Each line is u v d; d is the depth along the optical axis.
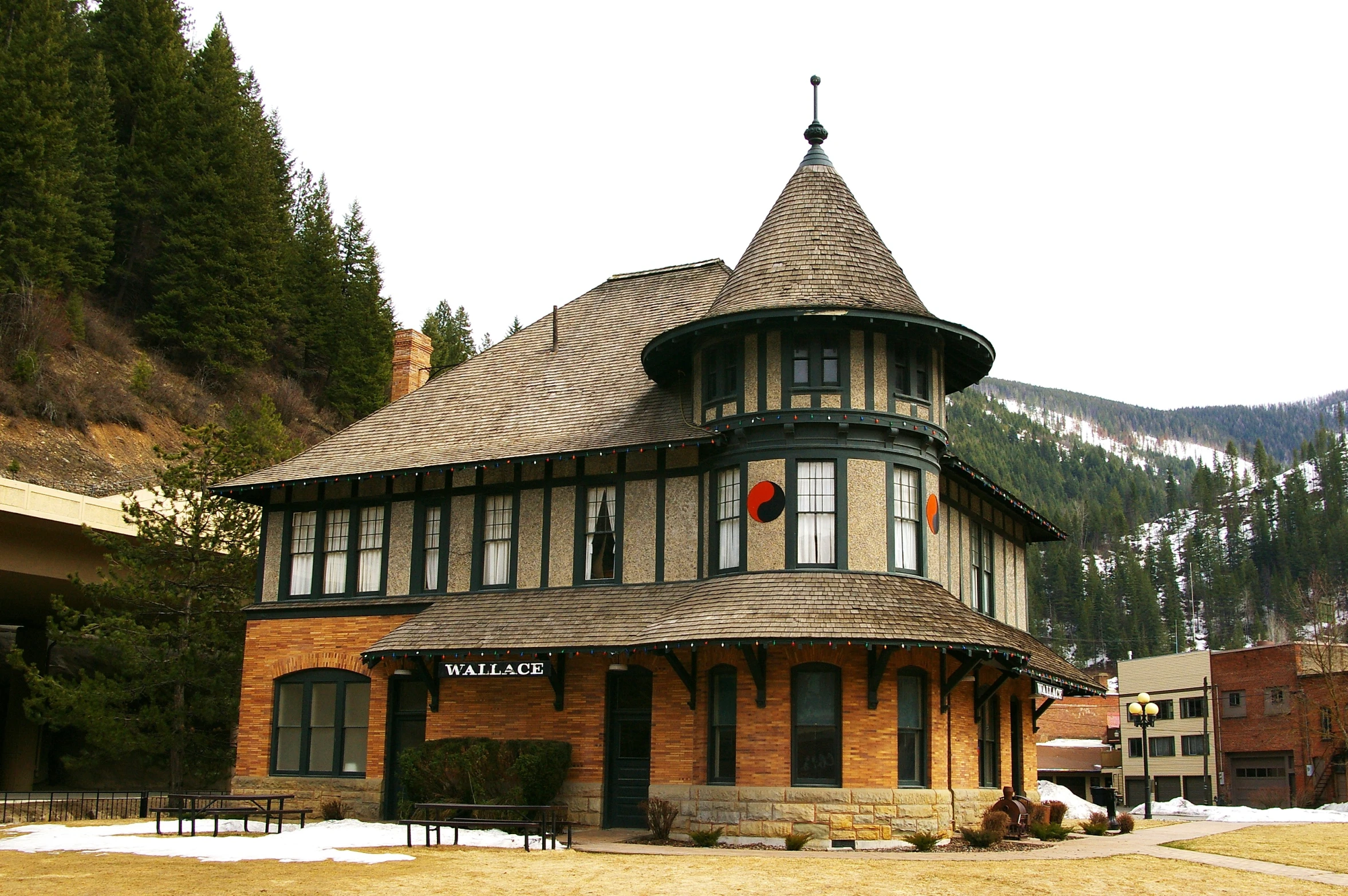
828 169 27.44
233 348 72.56
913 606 22.73
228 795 21.89
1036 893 14.66
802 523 23.77
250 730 28.81
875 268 25.36
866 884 15.11
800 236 25.72
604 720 24.78
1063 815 25.66
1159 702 76.75
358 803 27.03
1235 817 39.16
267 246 76.44
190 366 71.25
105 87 73.75
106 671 48.69
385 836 21.19
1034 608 162.12
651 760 23.97
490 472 27.94
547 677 25.30
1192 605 176.88
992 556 31.31
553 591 26.31
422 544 28.30
